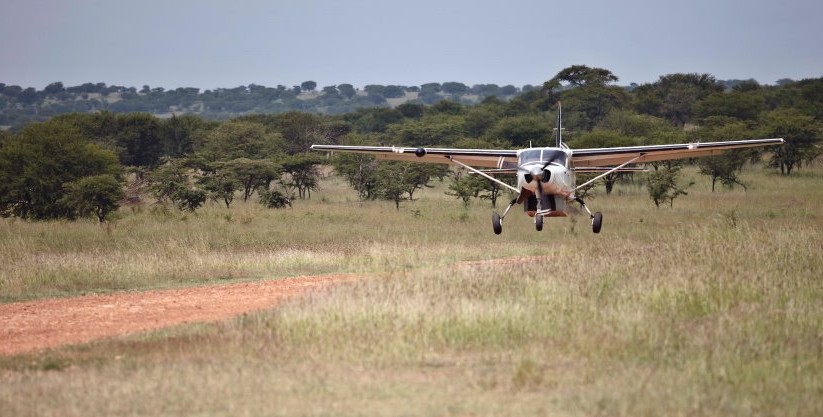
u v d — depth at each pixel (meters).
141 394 36.81
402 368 40.97
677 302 52.75
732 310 50.69
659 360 41.44
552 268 64.38
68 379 39.44
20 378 39.97
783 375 38.91
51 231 112.31
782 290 55.59
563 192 84.31
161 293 66.12
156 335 49.41
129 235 105.50
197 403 35.66
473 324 47.06
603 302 52.94
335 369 40.56
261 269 79.12
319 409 34.81
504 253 91.50
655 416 33.66
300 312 49.03
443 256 86.44
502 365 41.50
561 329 47.12
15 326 53.69
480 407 35.16
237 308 58.53
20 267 74.81
